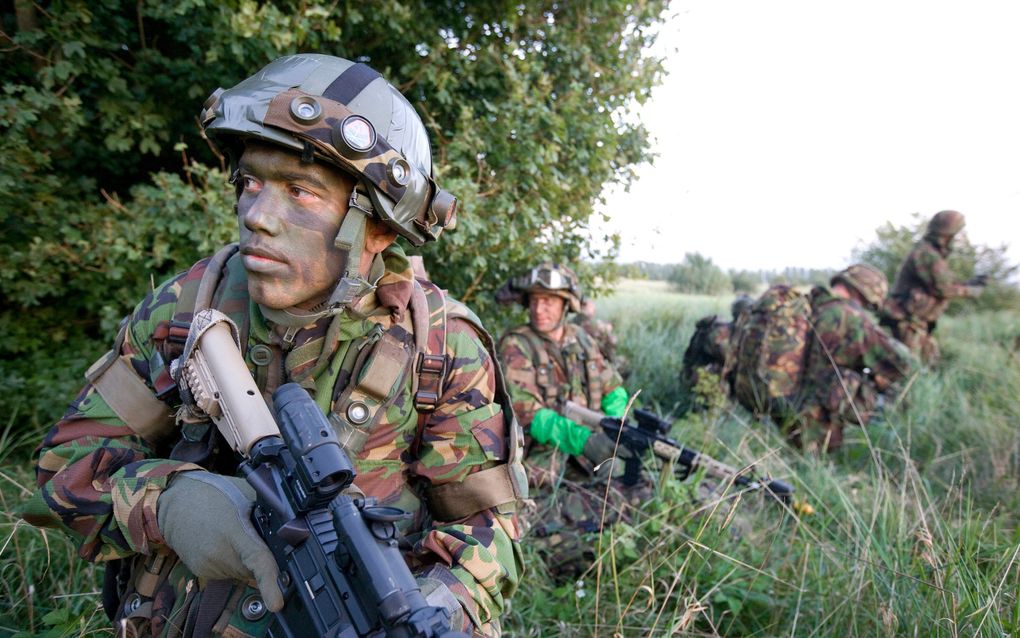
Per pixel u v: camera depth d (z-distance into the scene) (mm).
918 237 11297
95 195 3604
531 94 4109
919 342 7117
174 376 1300
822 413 4965
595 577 2760
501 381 1561
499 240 3762
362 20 3715
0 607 2074
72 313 3637
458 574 1346
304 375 1368
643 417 3277
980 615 2049
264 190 1270
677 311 8992
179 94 3740
